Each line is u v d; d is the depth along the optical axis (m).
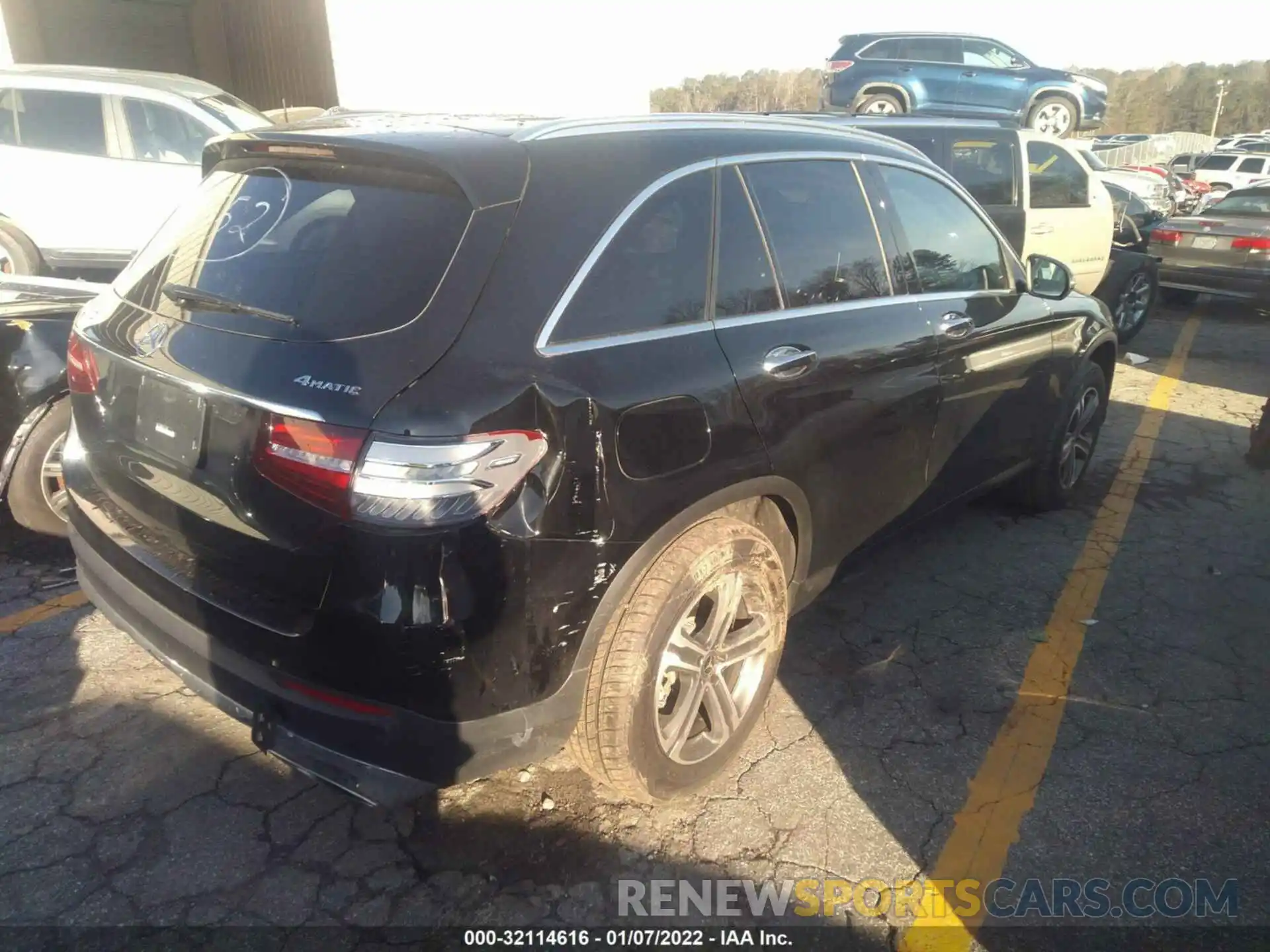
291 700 2.22
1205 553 4.61
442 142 2.41
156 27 13.55
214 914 2.40
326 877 2.53
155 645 2.55
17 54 11.78
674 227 2.64
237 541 2.27
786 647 3.68
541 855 2.63
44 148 7.29
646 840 2.69
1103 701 3.39
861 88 13.67
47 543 4.24
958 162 7.79
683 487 2.47
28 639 3.51
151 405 2.46
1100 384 5.03
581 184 2.46
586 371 2.28
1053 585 4.24
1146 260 9.32
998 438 4.16
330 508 2.05
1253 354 9.26
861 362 3.12
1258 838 2.77
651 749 2.56
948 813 2.84
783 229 2.99
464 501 2.04
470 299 2.18
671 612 2.47
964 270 3.86
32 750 2.94
